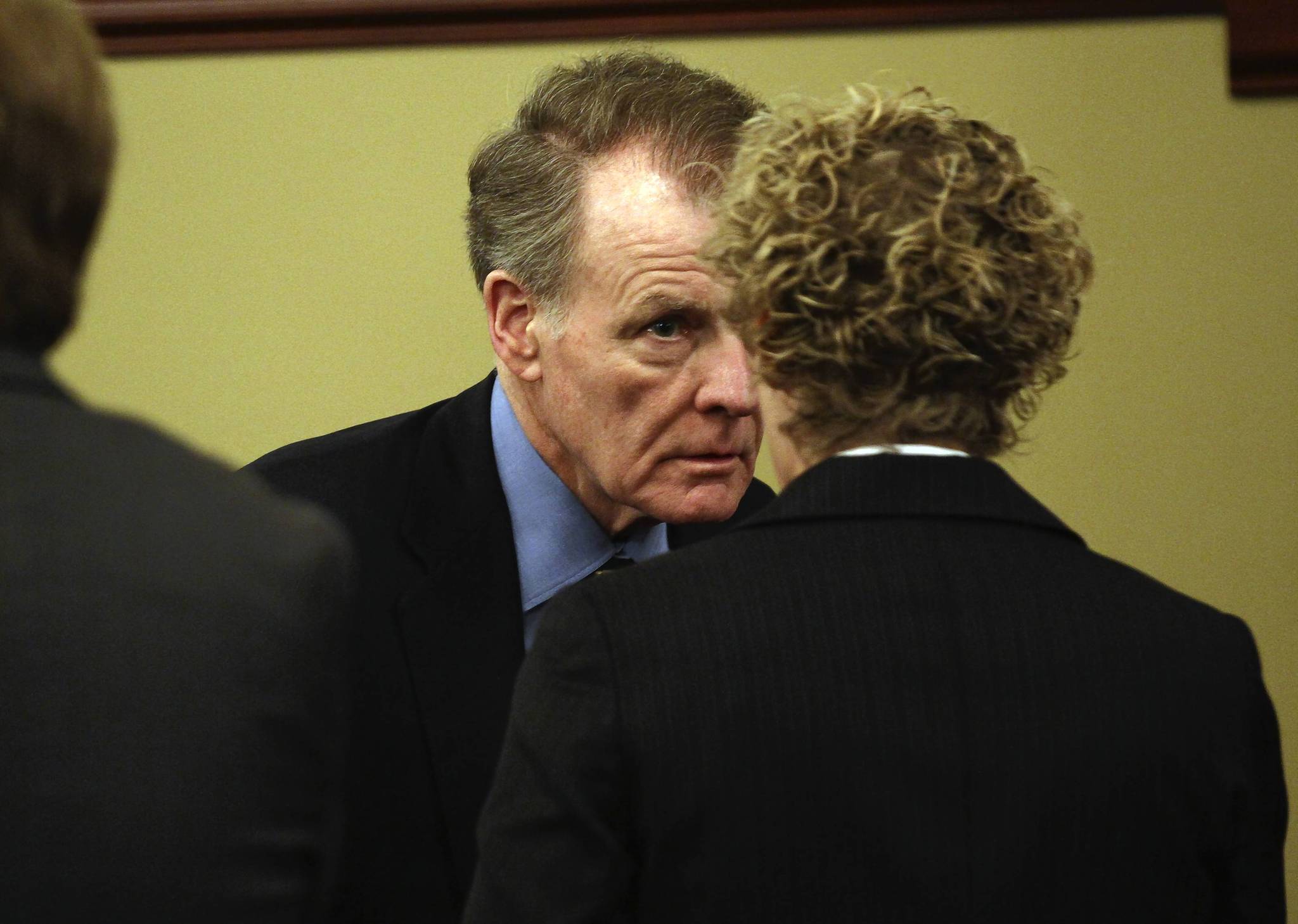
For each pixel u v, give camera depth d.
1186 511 11.95
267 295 12.17
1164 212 11.89
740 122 6.90
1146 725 4.50
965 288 4.70
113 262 12.20
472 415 7.61
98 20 11.96
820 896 4.36
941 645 4.51
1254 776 4.72
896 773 4.39
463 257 12.05
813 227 4.76
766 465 11.82
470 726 6.99
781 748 4.41
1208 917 4.70
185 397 12.23
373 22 11.93
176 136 12.14
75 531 3.83
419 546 7.23
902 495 4.79
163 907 3.63
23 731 3.65
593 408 6.88
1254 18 11.58
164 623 3.79
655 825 4.46
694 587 4.66
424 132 12.03
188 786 3.70
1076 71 11.84
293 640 3.93
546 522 7.41
